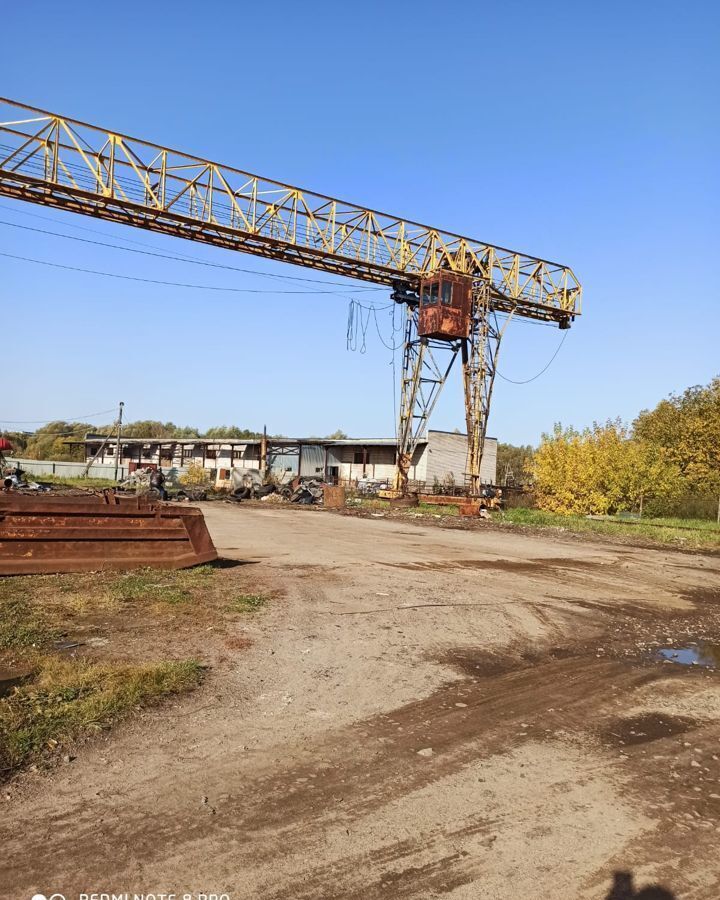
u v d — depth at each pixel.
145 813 3.46
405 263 31.55
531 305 35.53
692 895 3.00
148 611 7.62
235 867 3.04
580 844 3.36
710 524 27.70
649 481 30.12
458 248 33.09
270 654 6.38
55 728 4.34
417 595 9.78
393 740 4.59
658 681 6.38
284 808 3.58
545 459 30.73
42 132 23.41
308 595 9.30
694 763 4.45
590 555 16.19
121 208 24.97
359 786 3.88
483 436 33.38
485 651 7.09
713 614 9.90
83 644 6.23
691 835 3.50
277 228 27.84
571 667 6.72
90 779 3.79
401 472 33.78
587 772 4.23
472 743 4.61
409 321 33.81
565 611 9.40
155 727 4.54
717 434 38.94
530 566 13.70
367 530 20.58
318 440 53.53
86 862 3.03
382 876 3.02
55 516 9.41
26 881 2.88
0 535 8.97
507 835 3.42
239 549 14.20
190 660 5.93
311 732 4.64
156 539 10.26
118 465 59.06
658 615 9.61
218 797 3.66
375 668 6.18
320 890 2.90
